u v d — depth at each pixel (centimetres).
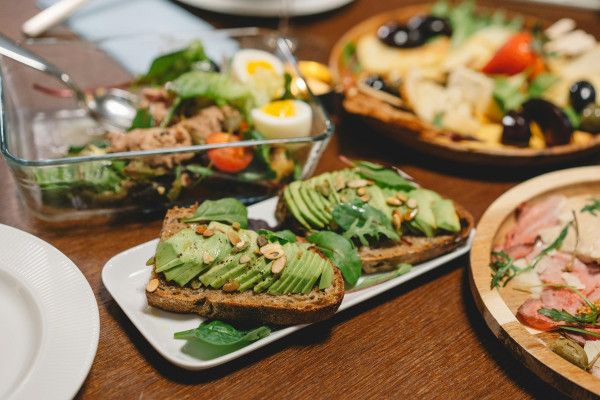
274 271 44
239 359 45
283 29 77
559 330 47
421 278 51
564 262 51
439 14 79
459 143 60
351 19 82
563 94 69
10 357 42
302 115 56
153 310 45
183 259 44
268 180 54
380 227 48
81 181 49
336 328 47
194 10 79
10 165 47
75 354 41
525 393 45
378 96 65
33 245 46
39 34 69
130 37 63
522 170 63
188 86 55
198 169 51
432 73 69
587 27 85
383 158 62
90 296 44
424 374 45
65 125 60
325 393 44
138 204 52
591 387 42
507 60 69
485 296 47
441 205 51
